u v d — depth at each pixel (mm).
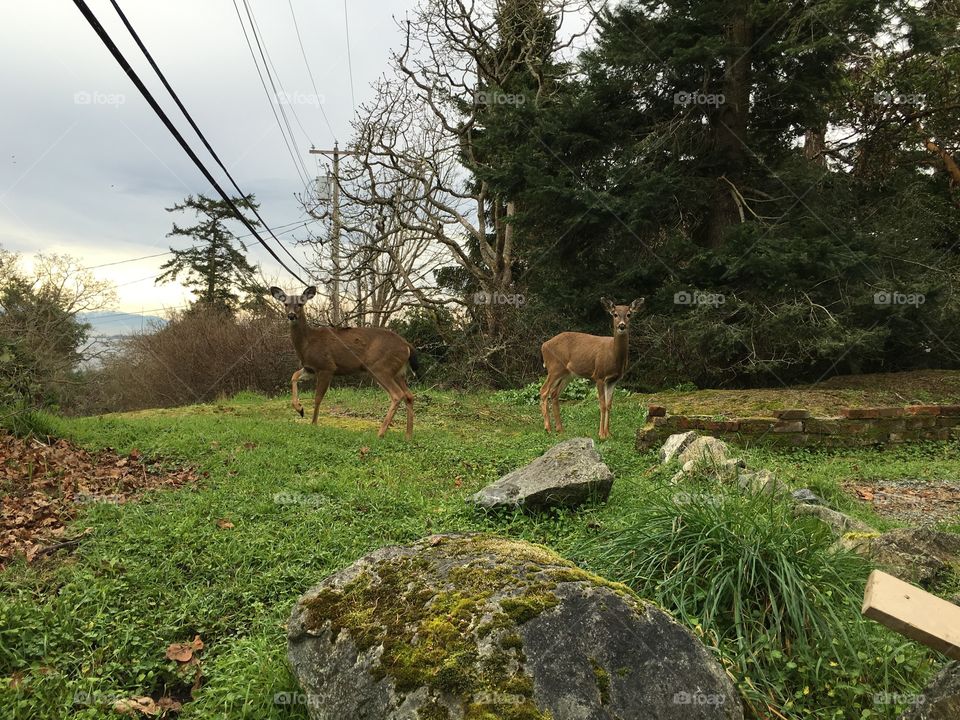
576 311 17844
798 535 3912
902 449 9734
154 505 6223
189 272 31703
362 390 18203
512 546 3154
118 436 8945
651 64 16266
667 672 2529
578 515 5934
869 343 14352
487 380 20016
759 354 15469
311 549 5332
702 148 16812
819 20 14844
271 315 21594
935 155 20984
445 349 22531
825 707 3080
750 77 16234
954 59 19219
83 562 5043
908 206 17297
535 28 22047
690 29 15797
